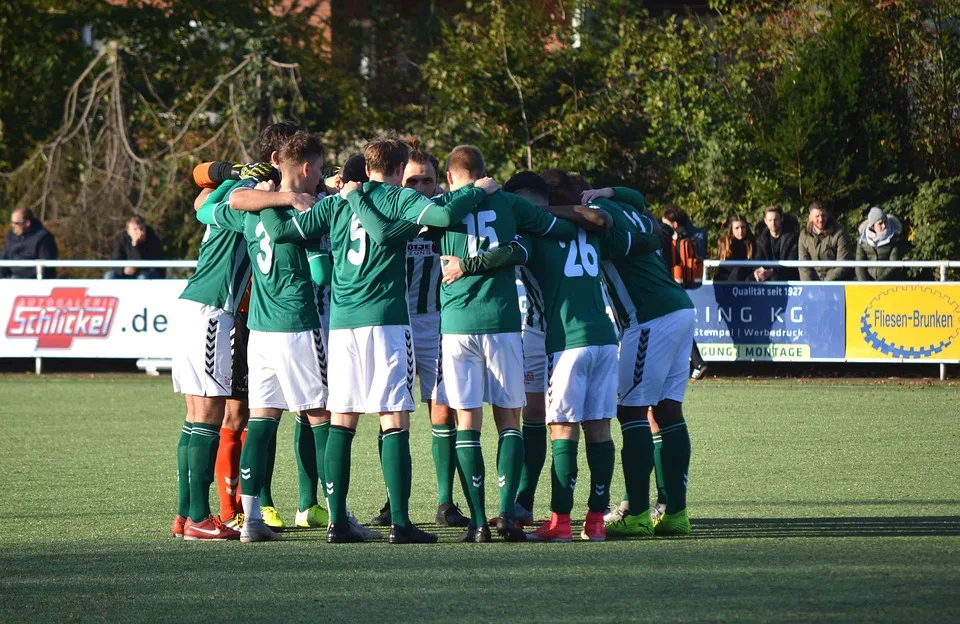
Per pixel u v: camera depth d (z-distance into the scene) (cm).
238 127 6494
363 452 3203
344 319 2030
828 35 6106
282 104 6588
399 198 2006
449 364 2064
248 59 6619
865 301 4666
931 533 2050
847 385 4562
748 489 2588
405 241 2019
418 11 7612
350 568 1811
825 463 2911
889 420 3650
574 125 6369
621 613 1505
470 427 2069
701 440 3288
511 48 6550
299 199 2047
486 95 6550
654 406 2180
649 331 2125
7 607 1593
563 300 2073
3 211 6619
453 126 6588
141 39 7225
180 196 6431
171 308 5034
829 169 5991
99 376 5128
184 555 1942
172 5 7256
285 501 2573
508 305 2062
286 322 2080
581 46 6650
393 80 7331
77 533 2180
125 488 2688
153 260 5322
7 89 7331
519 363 2069
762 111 6359
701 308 4775
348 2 7519
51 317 5125
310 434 2325
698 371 4769
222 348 2127
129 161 6519
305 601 1599
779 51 6531
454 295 2061
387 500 2559
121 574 1789
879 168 5944
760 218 6006
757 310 4741
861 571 1727
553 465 2077
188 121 6569
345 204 2042
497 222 2045
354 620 1498
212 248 2156
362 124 7000
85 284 5112
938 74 6119
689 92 6331
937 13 6156
